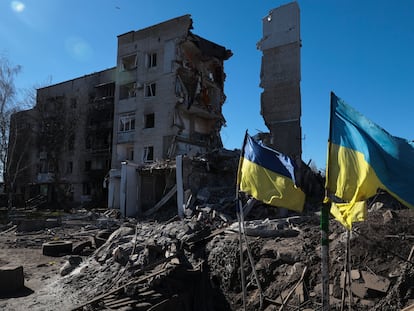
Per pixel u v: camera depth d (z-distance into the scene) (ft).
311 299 22.25
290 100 63.31
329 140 14.90
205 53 115.96
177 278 28.55
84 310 24.49
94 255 36.81
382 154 13.74
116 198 95.20
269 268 26.20
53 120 135.33
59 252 44.16
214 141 120.06
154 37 113.39
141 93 113.09
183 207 58.65
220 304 26.91
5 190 138.62
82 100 135.54
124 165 75.31
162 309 25.31
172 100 105.91
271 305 23.32
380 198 37.14
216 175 71.00
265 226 32.60
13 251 47.09
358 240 24.79
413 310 17.31
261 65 67.67
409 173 13.48
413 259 21.95
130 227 42.29
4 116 111.45
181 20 109.09
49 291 29.58
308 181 56.13
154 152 106.42
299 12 66.39
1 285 28.99
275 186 17.81
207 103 116.57
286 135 62.39
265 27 68.64
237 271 27.71
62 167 135.33
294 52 64.49
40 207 125.08
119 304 25.05
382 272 21.77
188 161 65.62
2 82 110.11
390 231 25.27
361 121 14.49
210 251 31.50
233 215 49.06
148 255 33.04
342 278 22.33
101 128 127.85
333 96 15.25
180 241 34.04
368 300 20.61
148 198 76.64
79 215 83.20
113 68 129.29
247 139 19.98
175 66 107.34
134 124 113.29
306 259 25.29
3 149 113.19
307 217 35.68
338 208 14.87
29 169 140.26
